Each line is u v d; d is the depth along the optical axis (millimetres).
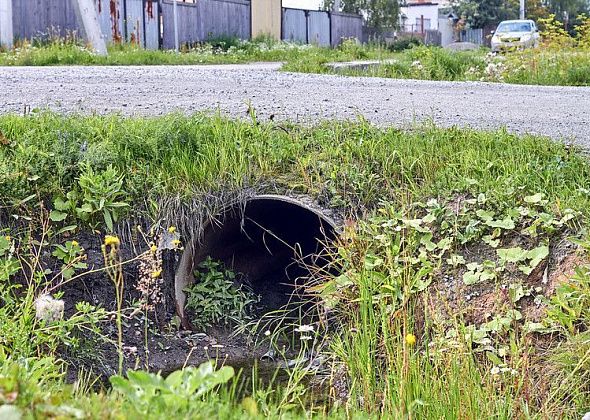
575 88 12320
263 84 11266
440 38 48688
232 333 6461
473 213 6035
